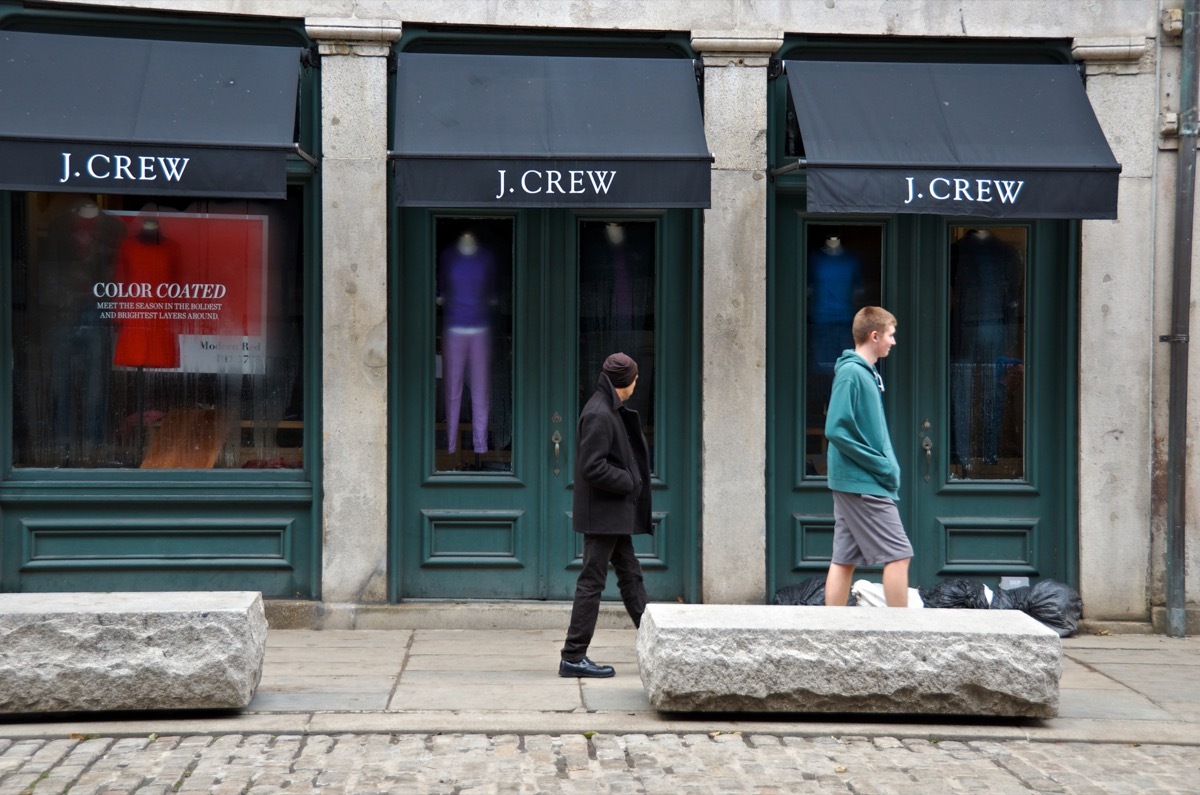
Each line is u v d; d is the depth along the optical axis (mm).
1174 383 7758
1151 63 7797
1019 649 5438
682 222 7957
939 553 8055
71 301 7754
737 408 7777
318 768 4781
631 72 7617
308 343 7793
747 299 7766
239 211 7840
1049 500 8062
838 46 7910
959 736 5324
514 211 7895
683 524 7969
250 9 7516
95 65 7219
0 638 5234
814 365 8070
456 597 7891
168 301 7820
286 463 7871
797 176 7887
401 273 7828
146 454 7816
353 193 7605
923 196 7090
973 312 8109
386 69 7656
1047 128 7465
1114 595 7895
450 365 7938
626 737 5250
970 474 8102
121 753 4941
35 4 7418
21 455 7707
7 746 5020
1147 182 7820
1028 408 8062
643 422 8008
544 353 7895
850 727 5422
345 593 7664
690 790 4574
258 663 5648
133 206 7785
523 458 7910
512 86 7465
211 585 7730
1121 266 7832
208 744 5086
